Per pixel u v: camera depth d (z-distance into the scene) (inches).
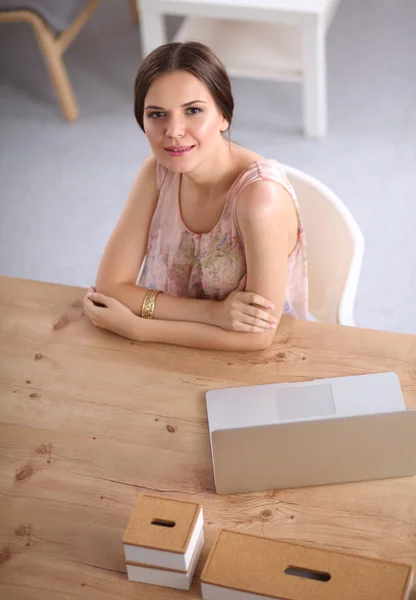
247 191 66.1
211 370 66.5
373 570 51.0
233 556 52.3
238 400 63.0
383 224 123.9
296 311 78.0
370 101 143.6
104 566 55.0
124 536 51.9
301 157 135.1
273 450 55.7
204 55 61.6
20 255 124.7
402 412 54.4
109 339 70.1
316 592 50.1
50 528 57.2
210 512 57.4
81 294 74.2
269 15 124.6
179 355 68.1
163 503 53.6
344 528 55.9
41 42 135.8
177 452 61.1
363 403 61.7
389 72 148.4
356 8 161.6
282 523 56.4
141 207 73.1
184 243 72.5
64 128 144.4
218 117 64.2
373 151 134.9
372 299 114.6
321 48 126.7
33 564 55.4
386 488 57.9
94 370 67.4
